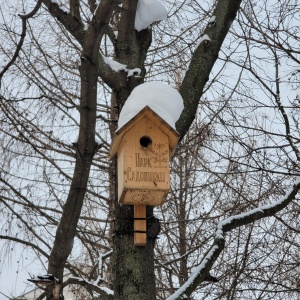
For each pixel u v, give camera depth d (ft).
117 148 22.24
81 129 20.56
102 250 40.73
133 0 22.99
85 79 20.13
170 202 42.78
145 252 20.81
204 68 23.00
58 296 22.58
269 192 33.60
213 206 38.27
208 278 21.98
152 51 39.86
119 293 20.36
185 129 22.33
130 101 21.45
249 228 33.09
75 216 21.57
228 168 34.83
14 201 32.27
